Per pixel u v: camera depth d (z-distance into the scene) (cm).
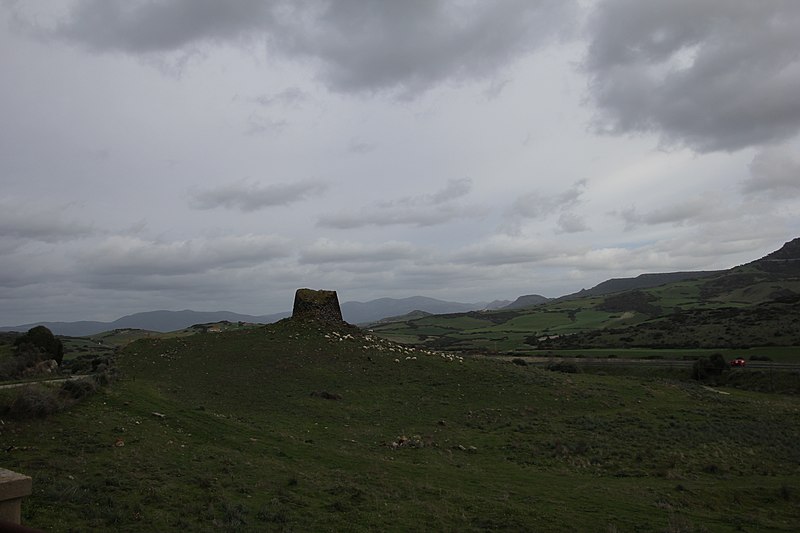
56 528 1305
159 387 3778
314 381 4466
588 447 3291
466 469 2706
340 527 1617
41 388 2520
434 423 3741
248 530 1471
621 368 8825
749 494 2589
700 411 4609
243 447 2514
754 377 7388
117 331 17488
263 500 1784
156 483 1784
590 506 2161
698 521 2102
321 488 2000
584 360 9719
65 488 1559
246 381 4306
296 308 6312
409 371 4981
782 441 3838
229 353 4994
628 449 3316
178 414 2816
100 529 1341
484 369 5297
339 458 2592
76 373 4219
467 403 4297
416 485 2225
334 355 5138
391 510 1830
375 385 4538
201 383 4159
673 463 3064
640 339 12362
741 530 2034
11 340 7094
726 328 11594
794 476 2994
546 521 1892
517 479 2586
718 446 3522
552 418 4034
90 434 2222
